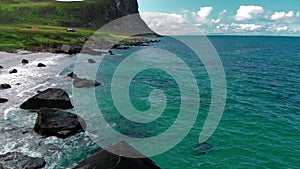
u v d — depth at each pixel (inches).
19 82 1385.3
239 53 4178.2
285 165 668.7
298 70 2388.0
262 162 676.7
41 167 581.0
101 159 492.1
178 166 638.5
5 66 1830.7
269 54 4131.4
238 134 846.5
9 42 2896.2
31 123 824.9
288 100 1320.1
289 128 923.4
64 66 1967.3
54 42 3203.7
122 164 474.0
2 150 645.3
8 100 1051.9
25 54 2488.9
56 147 681.0
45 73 1664.6
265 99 1325.0
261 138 825.5
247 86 1622.8
